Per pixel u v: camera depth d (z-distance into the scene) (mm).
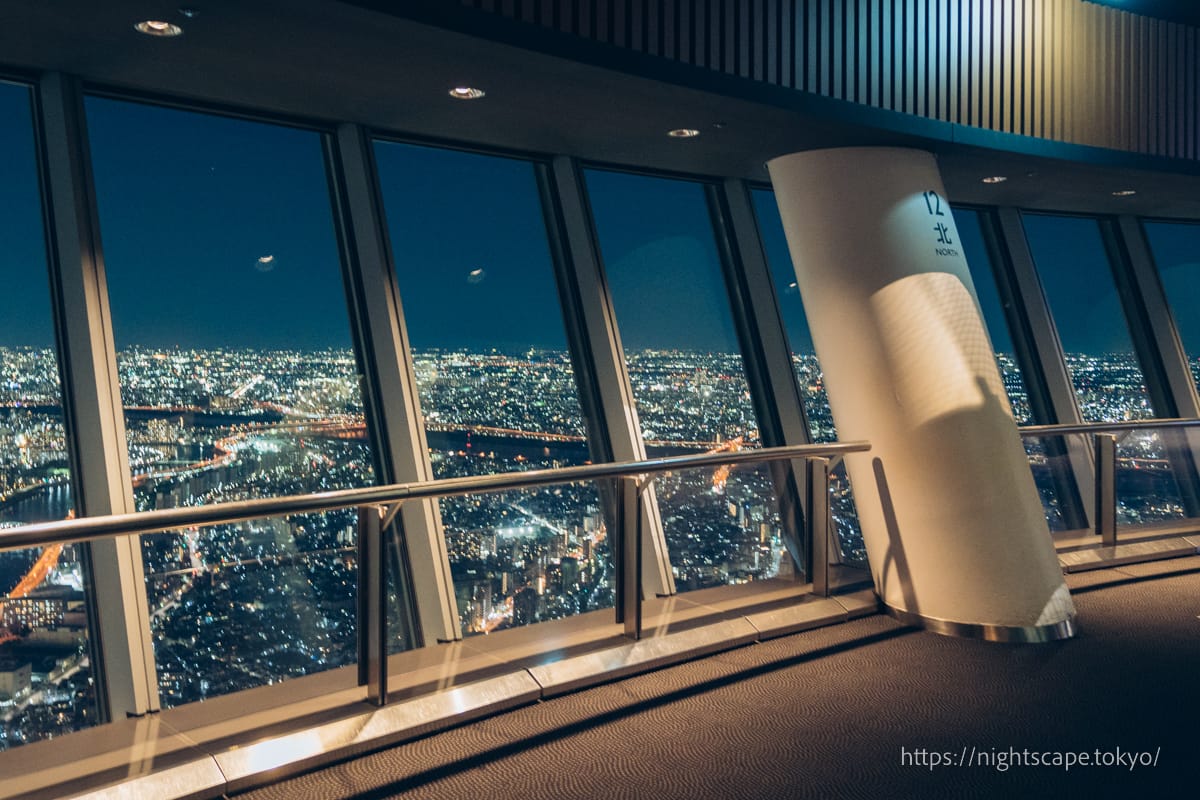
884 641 4602
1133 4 6266
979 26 5559
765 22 4781
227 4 3266
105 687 3203
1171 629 4742
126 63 3768
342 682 3453
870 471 5020
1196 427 6582
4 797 2713
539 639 4090
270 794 2984
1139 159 6273
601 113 4660
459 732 3488
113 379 3719
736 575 4883
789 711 3695
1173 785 3045
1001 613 4637
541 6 3957
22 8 3232
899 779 3096
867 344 5008
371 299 4641
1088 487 6258
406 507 4309
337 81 4094
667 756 3275
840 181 5199
